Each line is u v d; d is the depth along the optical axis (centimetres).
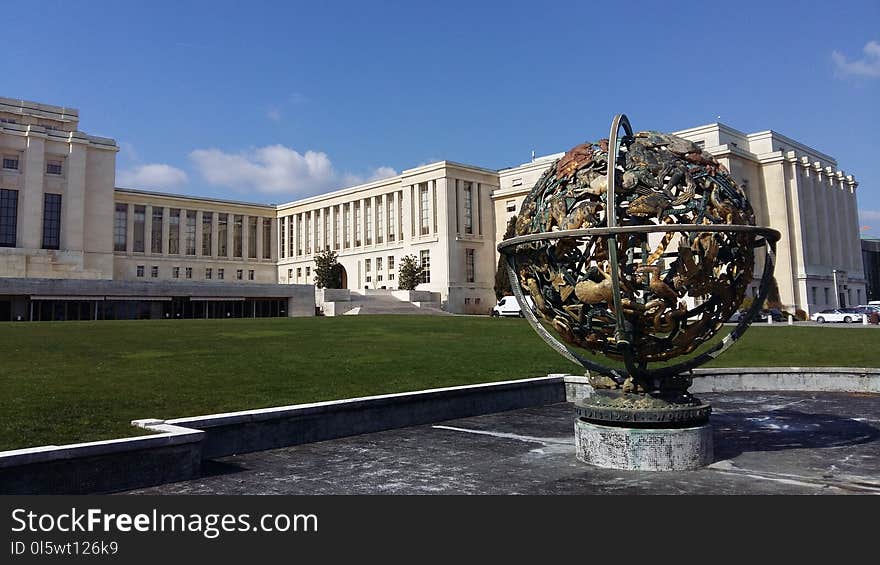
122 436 760
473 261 7794
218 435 866
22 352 1794
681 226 709
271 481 735
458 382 1412
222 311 5350
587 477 742
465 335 2731
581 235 732
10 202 6388
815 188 7638
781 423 1091
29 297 4362
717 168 804
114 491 689
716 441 946
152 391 1172
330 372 1494
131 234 8212
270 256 9875
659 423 791
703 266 736
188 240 8831
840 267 7900
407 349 2052
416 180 7931
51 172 6694
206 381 1316
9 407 967
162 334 2547
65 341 2155
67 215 6650
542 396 1370
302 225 9694
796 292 6962
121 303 4784
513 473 765
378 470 786
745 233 764
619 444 785
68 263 6588
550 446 929
